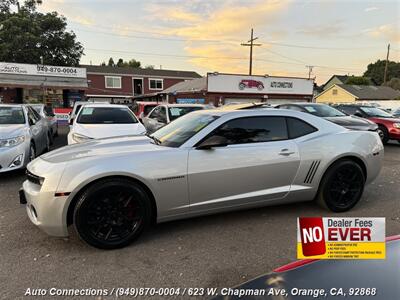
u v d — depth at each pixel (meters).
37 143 6.89
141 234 3.17
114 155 3.10
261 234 3.36
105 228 2.99
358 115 11.45
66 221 2.89
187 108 9.87
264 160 3.49
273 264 2.77
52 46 33.22
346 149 3.87
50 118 10.66
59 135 13.48
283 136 3.71
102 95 39.66
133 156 3.08
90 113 7.61
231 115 3.53
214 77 27.59
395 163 7.46
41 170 2.99
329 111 9.56
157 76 42.12
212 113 3.76
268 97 30.09
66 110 18.92
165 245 3.11
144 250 3.01
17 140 5.58
